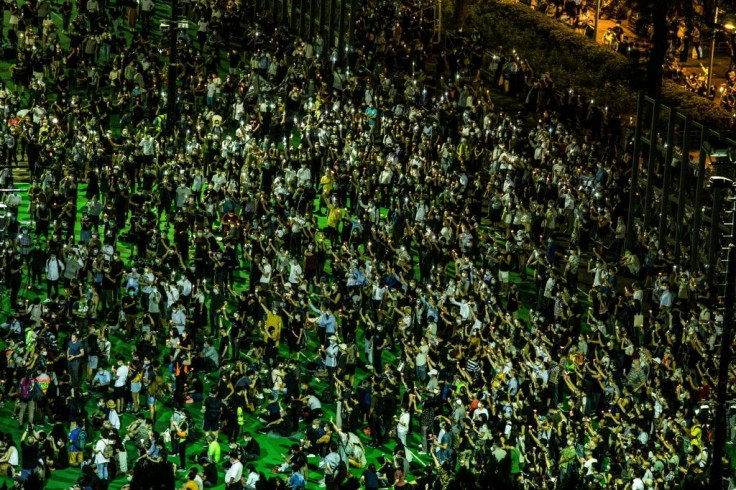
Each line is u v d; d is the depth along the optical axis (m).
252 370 79.75
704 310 91.31
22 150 110.00
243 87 119.25
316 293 94.56
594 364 83.50
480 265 99.88
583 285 102.19
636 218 110.00
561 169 106.81
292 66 123.38
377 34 132.12
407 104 119.62
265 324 85.38
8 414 78.81
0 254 91.31
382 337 85.12
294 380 81.56
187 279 88.00
